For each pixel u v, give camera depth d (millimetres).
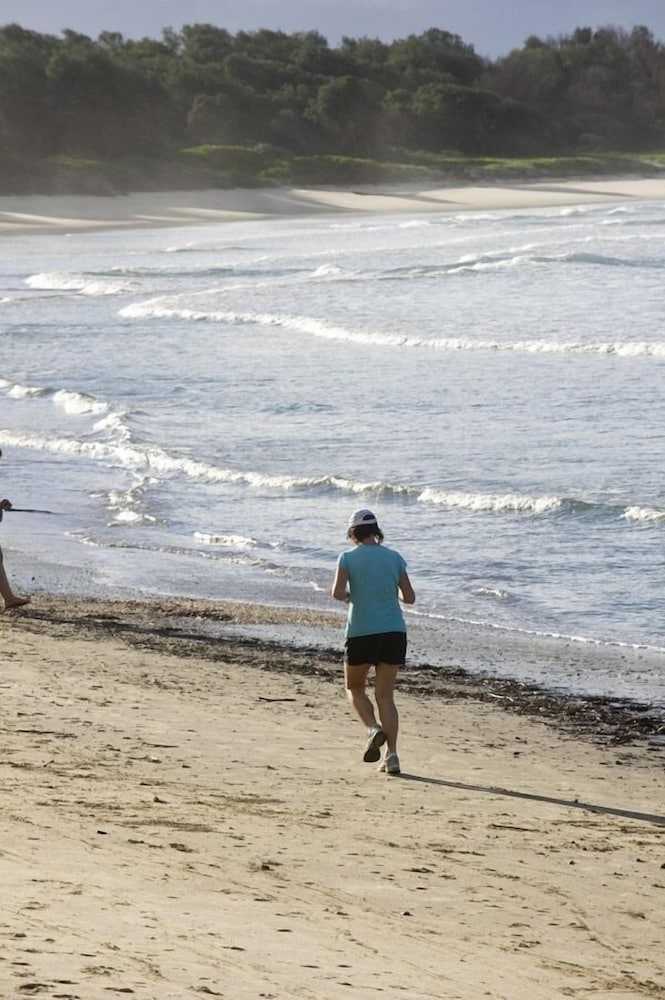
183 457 56562
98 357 88562
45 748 20891
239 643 31531
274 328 99812
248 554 41938
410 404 67062
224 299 117562
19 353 91750
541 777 21859
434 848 17000
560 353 82000
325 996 9875
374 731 21297
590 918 14469
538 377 73500
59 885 12617
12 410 71062
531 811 19594
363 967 11172
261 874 14734
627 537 41906
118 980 9359
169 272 150000
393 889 14789
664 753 23750
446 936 13094
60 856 14180
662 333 85562
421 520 45188
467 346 85875
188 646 30984
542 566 39094
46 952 9922
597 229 193625
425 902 14383
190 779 19750
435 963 11859
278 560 41062
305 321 99812
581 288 114500
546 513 45188
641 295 107875
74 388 76500
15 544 43344
